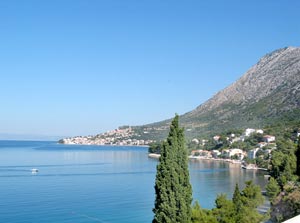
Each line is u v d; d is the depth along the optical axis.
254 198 69.94
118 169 195.25
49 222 81.38
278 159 116.25
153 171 186.25
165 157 36.06
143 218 87.31
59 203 101.19
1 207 94.75
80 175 166.88
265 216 65.06
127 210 94.94
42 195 112.94
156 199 36.69
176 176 35.75
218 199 55.84
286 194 60.28
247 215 58.47
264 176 168.38
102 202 104.12
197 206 49.84
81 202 103.50
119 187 131.50
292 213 53.00
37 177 157.12
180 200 35.53
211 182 147.00
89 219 85.44
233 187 133.50
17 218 84.00
